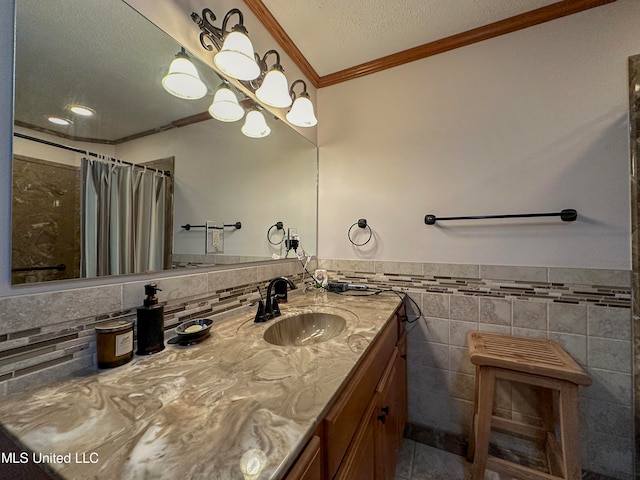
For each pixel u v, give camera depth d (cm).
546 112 127
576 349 121
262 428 43
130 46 81
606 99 117
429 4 122
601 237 117
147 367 66
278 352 74
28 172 61
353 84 170
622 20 115
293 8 124
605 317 117
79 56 71
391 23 133
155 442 41
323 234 178
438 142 148
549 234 126
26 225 60
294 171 159
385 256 160
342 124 173
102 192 75
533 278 129
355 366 67
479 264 139
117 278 76
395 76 159
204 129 106
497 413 134
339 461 55
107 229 75
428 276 149
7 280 56
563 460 99
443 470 126
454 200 144
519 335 130
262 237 135
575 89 122
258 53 127
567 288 123
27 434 43
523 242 131
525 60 131
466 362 141
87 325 68
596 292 118
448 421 143
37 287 61
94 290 70
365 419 72
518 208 131
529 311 129
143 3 82
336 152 175
